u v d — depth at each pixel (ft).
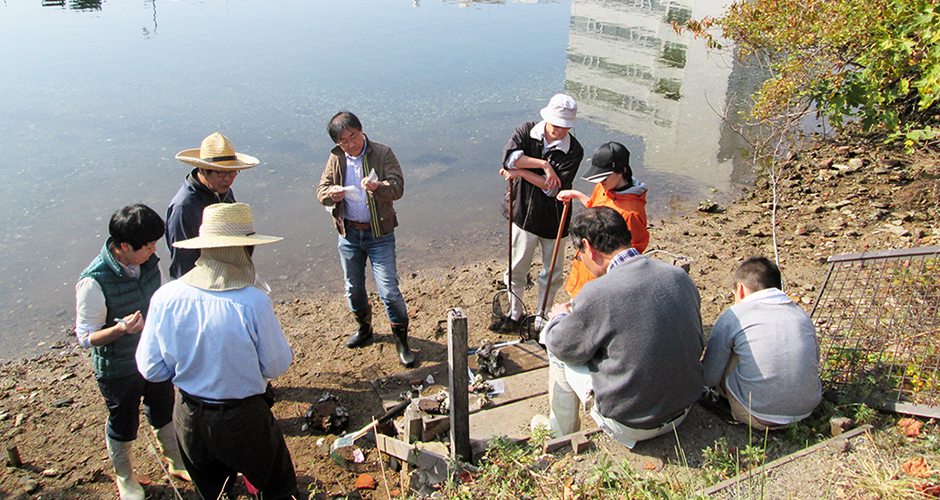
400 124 33.53
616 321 9.21
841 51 26.30
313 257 22.29
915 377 10.94
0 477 12.92
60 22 58.18
